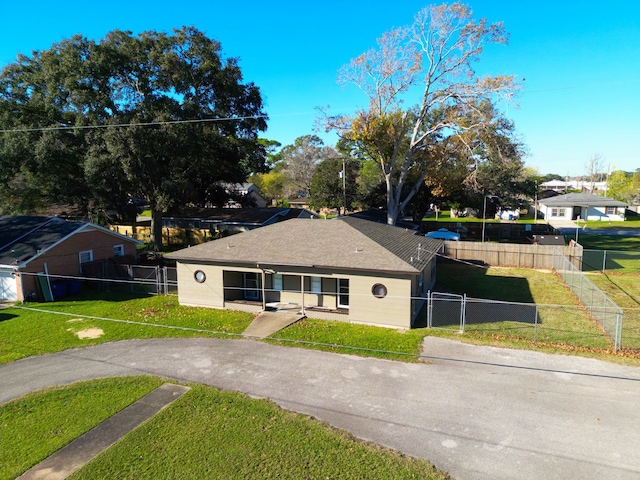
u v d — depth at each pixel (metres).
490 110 28.41
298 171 82.81
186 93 29.98
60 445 8.44
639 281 22.70
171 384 11.05
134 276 22.67
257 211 42.34
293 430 8.80
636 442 8.32
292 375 11.49
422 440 8.48
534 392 10.37
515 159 30.89
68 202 34.00
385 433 8.72
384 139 31.86
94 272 22.39
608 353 12.70
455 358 12.44
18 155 26.66
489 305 18.47
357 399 10.14
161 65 27.14
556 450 8.11
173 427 8.97
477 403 9.89
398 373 11.52
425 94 30.47
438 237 32.53
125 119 26.55
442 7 27.45
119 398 10.34
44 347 13.79
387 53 29.72
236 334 14.16
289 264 16.30
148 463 7.81
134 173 27.12
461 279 24.38
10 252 20.36
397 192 33.03
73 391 10.72
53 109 26.66
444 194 38.38
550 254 27.34
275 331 15.01
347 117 31.41
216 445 8.32
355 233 17.91
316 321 16.25
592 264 27.47
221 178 40.19
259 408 9.71
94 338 14.59
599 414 9.34
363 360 12.41
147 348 13.65
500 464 7.73
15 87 28.58
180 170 33.09
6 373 11.91
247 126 33.06
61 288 20.42
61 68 26.05
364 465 7.68
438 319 16.33
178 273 18.81
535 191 44.22
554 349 13.04
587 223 53.50
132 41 27.67
